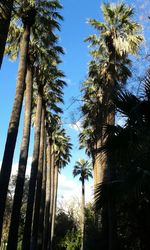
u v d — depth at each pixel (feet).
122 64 67.26
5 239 194.39
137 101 29.78
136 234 42.73
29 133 71.41
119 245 45.85
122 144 29.60
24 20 65.46
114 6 69.41
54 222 203.82
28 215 78.84
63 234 231.30
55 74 101.24
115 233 44.39
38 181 100.12
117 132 30.19
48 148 155.43
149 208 31.99
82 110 60.13
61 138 189.67
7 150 55.67
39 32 75.82
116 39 66.69
